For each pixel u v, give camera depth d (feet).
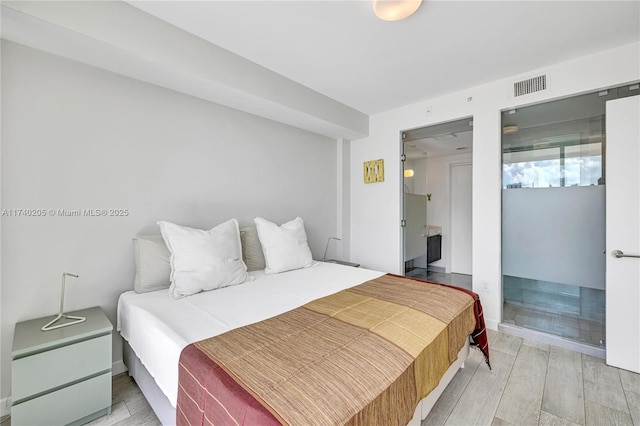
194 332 4.48
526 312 8.70
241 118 9.41
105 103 6.55
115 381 6.33
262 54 7.54
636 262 6.62
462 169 14.85
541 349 7.75
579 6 5.66
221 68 7.22
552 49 7.22
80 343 5.04
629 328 6.70
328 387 3.12
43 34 5.12
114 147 6.71
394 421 3.41
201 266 6.64
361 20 6.13
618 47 7.09
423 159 13.07
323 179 12.45
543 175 8.38
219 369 3.42
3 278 5.37
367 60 7.81
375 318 4.99
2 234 5.35
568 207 7.97
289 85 9.00
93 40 5.30
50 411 4.76
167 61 6.22
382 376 3.46
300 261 9.07
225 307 5.62
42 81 5.73
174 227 6.82
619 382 6.24
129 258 6.96
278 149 10.62
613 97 7.33
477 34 6.61
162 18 6.07
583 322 7.77
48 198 5.83
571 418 5.17
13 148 5.44
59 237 5.98
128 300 6.06
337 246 13.01
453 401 5.63
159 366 4.42
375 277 8.01
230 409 2.93
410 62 7.91
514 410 5.38
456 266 15.16
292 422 2.62
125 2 5.56
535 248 8.51
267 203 10.27
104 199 6.57
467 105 9.60
